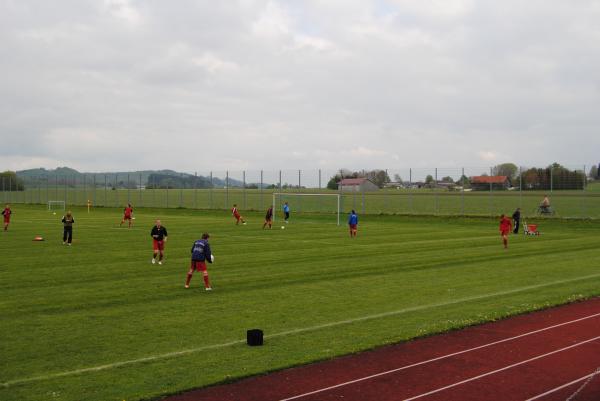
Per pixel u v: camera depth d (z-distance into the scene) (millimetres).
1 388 9367
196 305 15914
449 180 59156
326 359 10984
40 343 12055
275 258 26016
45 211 72500
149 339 12383
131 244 31969
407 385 9672
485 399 9109
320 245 31891
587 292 17719
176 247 30578
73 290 18078
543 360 11000
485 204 71062
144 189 82500
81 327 13414
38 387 9414
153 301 16438
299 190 72125
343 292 17859
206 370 10273
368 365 10680
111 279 20172
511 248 30719
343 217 58062
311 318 14352
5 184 100188
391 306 15797
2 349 11617
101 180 86938
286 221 52938
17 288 18375
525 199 77312
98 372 10180
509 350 11648
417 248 30469
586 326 13562
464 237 37438
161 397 9062
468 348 11773
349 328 13320
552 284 19281
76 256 26500
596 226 45312
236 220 55031
